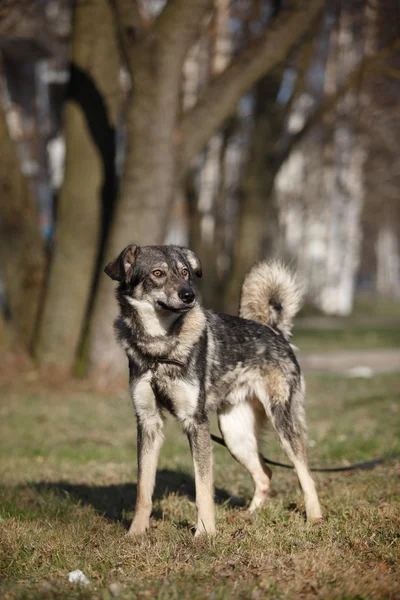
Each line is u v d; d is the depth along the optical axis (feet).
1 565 13.87
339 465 22.98
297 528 15.70
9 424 31.30
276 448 25.61
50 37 67.56
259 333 18.56
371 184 122.93
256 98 59.00
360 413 33.19
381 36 56.08
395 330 80.74
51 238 44.14
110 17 39.86
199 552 14.23
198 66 69.72
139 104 36.09
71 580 13.00
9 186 42.93
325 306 112.16
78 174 40.27
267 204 63.98
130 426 31.19
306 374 48.34
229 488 20.57
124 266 17.02
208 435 16.37
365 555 13.83
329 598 11.66
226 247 90.48
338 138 98.17
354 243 118.11
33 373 40.04
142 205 37.17
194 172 69.26
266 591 12.10
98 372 39.24
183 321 16.42
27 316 43.47
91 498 19.72
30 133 73.20
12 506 18.01
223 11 52.75
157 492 20.02
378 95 69.21
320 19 51.75
